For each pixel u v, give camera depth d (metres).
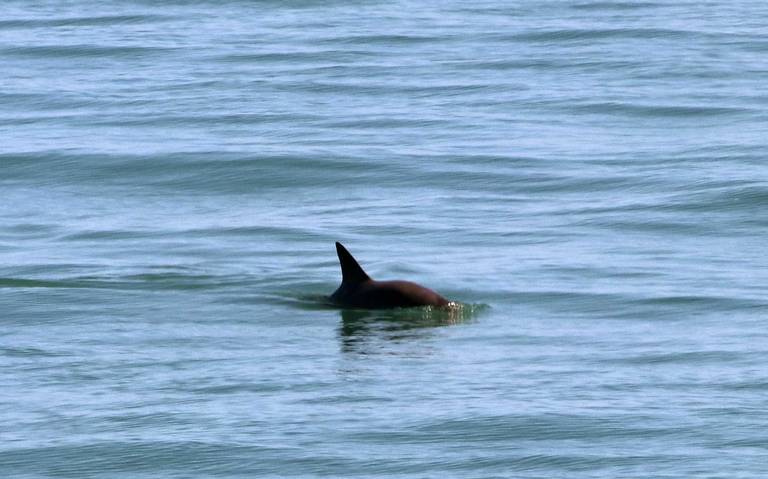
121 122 128.50
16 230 94.62
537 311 74.19
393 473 51.41
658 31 168.75
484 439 54.50
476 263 84.31
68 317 73.19
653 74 145.88
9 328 71.12
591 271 81.88
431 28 173.00
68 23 177.75
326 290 79.19
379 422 56.56
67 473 52.09
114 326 71.56
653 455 52.66
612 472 51.12
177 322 72.38
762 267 82.06
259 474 51.59
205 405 58.88
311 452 53.34
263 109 133.00
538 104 133.88
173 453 53.50
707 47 159.25
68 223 96.44
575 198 100.88
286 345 68.25
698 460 52.06
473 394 59.88
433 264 84.25
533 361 65.00
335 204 101.19
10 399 59.94
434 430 55.53
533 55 156.38
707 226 92.00
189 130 124.75
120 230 94.06
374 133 122.94
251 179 108.62
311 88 142.00
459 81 144.38
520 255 86.00
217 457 53.12
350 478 51.00
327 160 112.88
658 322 71.50
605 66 150.25
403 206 100.00
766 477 50.34
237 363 65.12
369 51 159.88
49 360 65.62
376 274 81.81
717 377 61.91
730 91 137.50
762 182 101.88
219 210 100.06
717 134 120.31
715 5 188.75
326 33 170.50
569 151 115.31
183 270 83.19
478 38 166.38
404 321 72.62
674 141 118.31
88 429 56.16
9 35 170.00
